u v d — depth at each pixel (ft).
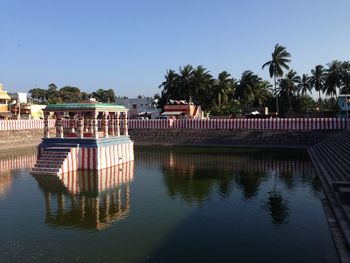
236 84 238.07
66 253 36.14
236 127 136.98
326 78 236.02
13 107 198.39
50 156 79.10
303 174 77.20
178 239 39.78
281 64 199.52
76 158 80.94
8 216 48.37
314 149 113.60
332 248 36.68
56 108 81.87
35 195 59.82
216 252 36.24
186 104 189.47
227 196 58.80
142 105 256.73
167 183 69.36
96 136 81.76
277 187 64.90
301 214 48.16
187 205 53.62
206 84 229.45
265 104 253.85
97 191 62.59
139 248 37.35
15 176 75.56
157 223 45.27
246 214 48.73
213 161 99.66
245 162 96.73
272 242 38.60
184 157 108.88
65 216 48.32
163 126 146.72
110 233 41.73
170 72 236.02
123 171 82.48
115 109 89.30
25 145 138.72
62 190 63.16
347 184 50.65
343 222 39.55
